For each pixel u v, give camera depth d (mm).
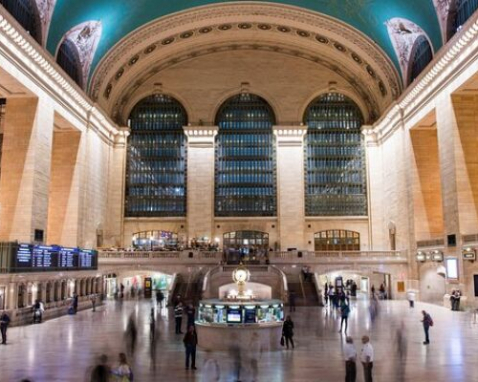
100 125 35656
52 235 31250
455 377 10805
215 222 39250
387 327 18562
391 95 34812
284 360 12656
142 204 39531
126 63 36250
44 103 26047
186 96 40312
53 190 31562
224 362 12398
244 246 39125
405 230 32688
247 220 39250
